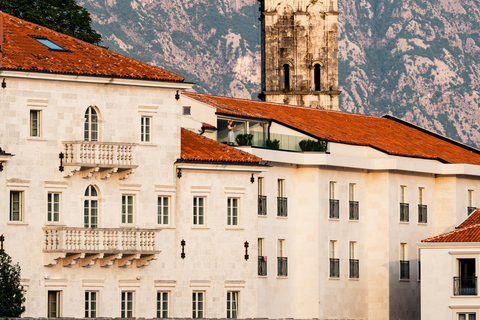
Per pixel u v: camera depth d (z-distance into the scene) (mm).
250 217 108188
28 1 138250
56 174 97312
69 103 98062
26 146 96062
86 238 97500
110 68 100875
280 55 180625
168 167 103500
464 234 118625
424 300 118500
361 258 128125
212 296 105875
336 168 124125
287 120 129750
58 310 97500
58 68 97312
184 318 97625
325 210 122250
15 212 96000
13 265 94500
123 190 101062
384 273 128375
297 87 180375
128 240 99688
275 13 181000
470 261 117562
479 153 148500
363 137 134750
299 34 180625
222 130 119562
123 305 101125
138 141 101812
